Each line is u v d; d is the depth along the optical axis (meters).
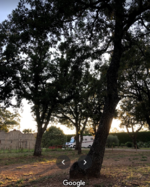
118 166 10.40
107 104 7.56
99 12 9.91
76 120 29.25
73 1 8.55
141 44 12.19
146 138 41.88
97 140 7.15
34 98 16.38
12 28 10.02
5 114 28.69
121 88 19.14
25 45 10.12
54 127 39.50
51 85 18.05
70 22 9.74
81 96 19.19
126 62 12.60
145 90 20.89
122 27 8.70
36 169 10.38
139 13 8.92
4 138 37.44
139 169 8.77
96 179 6.55
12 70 14.81
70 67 10.78
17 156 18.64
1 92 15.56
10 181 7.34
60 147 33.03
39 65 17.56
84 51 10.36
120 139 46.22
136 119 21.20
